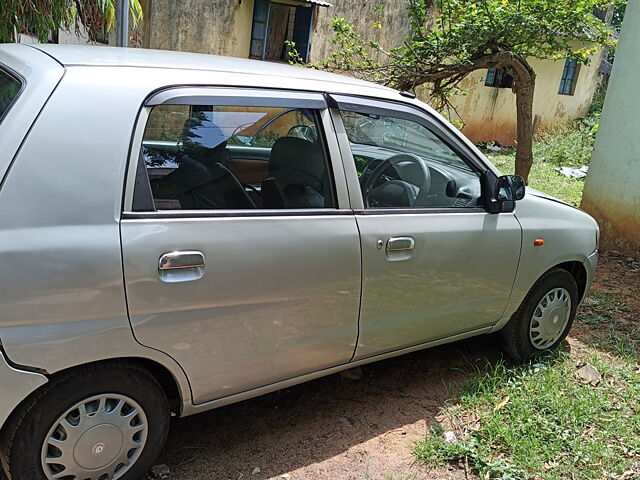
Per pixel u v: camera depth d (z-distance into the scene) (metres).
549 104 16.08
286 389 3.38
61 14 4.69
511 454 2.87
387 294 2.87
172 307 2.21
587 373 3.69
